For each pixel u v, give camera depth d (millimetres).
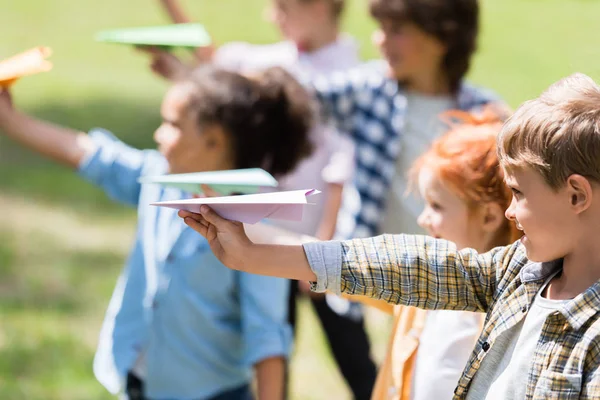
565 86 2049
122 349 3609
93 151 3832
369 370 4734
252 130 3457
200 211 2158
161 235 3545
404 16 4566
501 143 2061
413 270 2260
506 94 12195
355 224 4664
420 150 4621
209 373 3457
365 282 2248
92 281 7031
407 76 4664
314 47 5586
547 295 2111
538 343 2031
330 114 4703
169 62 4348
